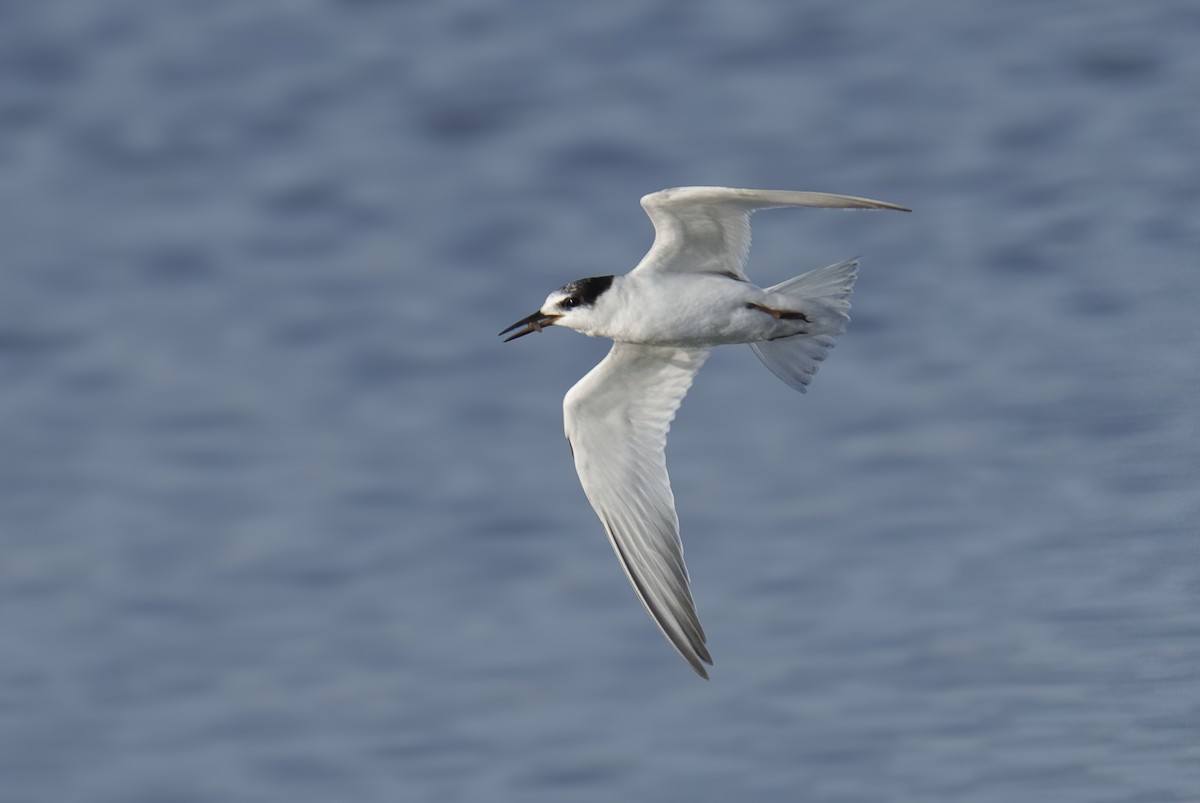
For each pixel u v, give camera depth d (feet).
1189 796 34.35
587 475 27.89
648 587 27.40
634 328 25.34
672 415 27.66
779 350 26.30
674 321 25.25
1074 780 35.40
